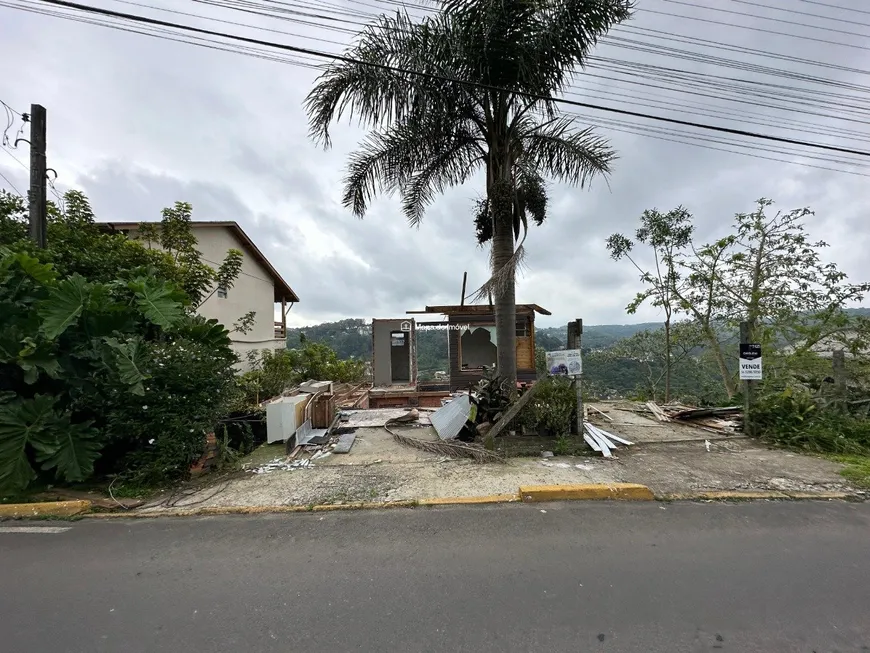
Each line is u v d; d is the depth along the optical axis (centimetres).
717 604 258
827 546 334
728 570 297
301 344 1848
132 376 479
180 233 992
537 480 482
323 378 1625
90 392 514
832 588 275
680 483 475
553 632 234
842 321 877
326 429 760
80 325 549
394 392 1220
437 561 315
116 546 350
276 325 2389
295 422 682
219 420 607
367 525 383
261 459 596
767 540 344
